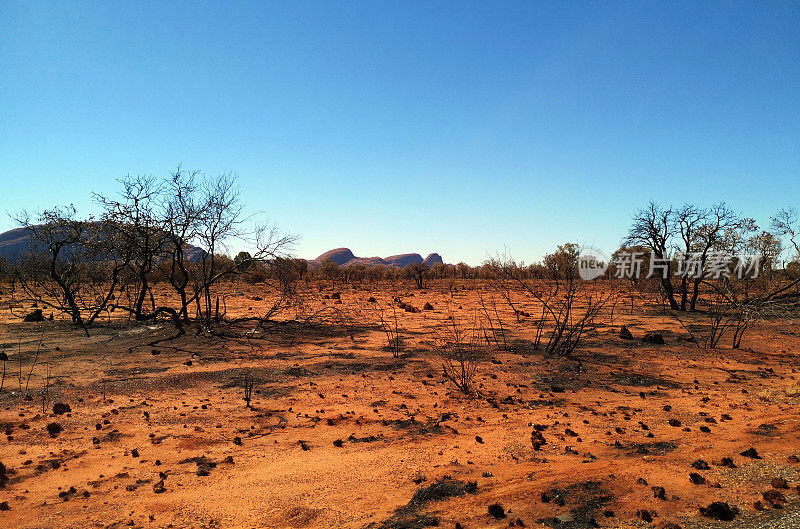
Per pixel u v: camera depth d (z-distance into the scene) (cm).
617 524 429
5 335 1758
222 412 862
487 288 4359
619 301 3241
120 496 523
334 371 1217
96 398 948
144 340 1645
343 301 3225
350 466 604
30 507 497
